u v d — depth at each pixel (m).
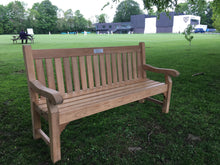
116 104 2.14
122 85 2.79
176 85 4.33
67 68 2.20
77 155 1.92
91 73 2.43
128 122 2.62
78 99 2.15
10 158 1.86
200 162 1.83
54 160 1.78
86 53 2.35
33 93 2.01
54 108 1.63
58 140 1.75
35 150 1.99
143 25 84.06
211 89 4.00
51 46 14.34
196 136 2.29
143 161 1.84
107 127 2.47
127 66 2.87
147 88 2.53
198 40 22.77
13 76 5.07
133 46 2.90
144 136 2.28
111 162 1.83
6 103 3.19
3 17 81.12
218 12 7.34
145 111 2.97
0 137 2.21
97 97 2.20
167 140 2.20
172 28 75.75
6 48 13.12
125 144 2.12
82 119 2.70
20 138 2.20
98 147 2.05
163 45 15.62
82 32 102.19
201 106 3.14
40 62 1.99
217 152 1.98
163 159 1.87
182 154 1.95
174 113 2.90
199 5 5.29
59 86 2.14
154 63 7.13
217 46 14.27
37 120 2.12
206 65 6.66
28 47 1.89
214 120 2.67
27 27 87.25
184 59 8.02
